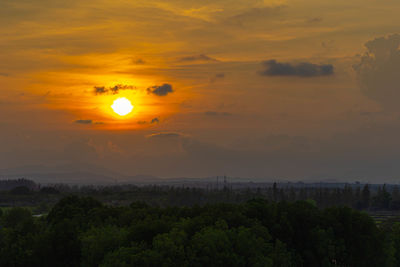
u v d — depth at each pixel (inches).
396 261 3863.2
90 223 3799.2
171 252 2610.7
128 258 2566.4
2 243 3314.5
